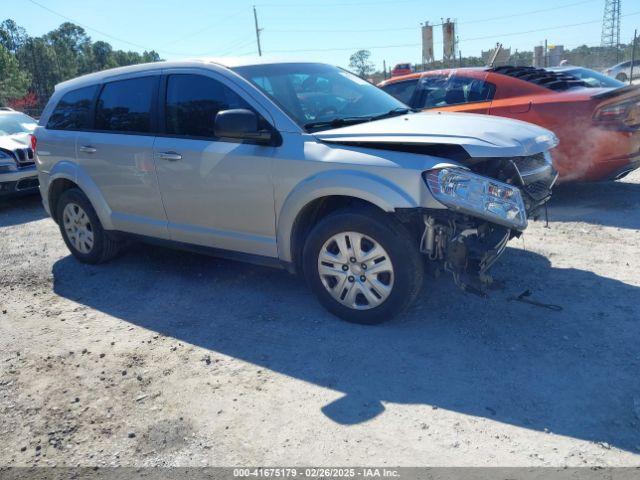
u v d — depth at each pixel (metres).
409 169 3.45
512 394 3.01
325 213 4.09
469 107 7.05
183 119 4.57
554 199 7.06
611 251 5.04
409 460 2.58
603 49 38.62
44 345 4.02
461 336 3.65
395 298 3.67
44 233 7.26
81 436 2.95
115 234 5.32
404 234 3.59
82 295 4.95
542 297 4.15
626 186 7.53
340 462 2.60
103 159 5.11
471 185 3.42
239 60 4.55
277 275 5.03
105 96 5.24
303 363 3.49
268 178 4.00
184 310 4.45
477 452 2.59
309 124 4.02
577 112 6.20
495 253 3.55
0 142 9.02
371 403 3.03
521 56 31.14
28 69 99.06
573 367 3.22
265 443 2.78
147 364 3.64
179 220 4.71
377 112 4.55
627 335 3.53
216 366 3.55
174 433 2.91
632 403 2.85
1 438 2.99
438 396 3.04
